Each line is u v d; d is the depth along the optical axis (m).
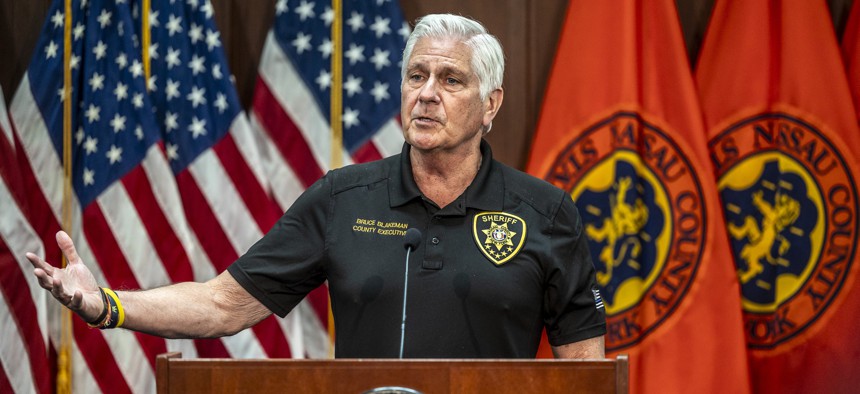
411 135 5.54
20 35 10.70
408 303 5.46
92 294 4.94
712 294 9.62
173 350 9.93
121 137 9.88
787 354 9.77
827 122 9.64
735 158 9.88
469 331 5.43
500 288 5.47
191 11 10.09
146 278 9.67
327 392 4.25
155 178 9.77
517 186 5.83
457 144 5.57
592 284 5.81
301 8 10.16
